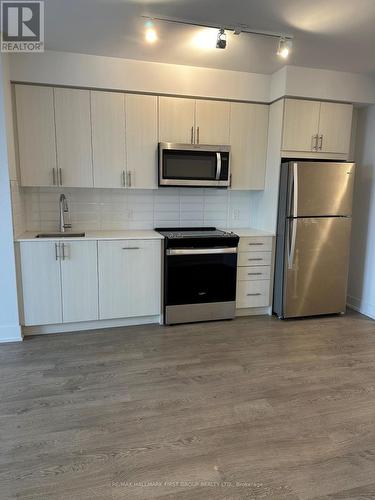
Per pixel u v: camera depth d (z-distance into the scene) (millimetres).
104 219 3840
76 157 3371
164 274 3520
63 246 3188
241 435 1975
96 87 3283
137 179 3561
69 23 2586
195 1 2260
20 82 3133
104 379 2541
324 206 3637
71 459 1779
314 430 2027
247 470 1727
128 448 1863
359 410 2223
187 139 3619
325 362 2842
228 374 2633
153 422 2076
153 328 3500
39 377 2557
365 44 2910
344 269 3855
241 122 3754
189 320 3631
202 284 3605
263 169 3920
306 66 3459
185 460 1784
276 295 3863
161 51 3105
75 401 2271
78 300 3311
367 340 3287
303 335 3385
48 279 3201
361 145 4074
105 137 3418
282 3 2270
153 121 3510
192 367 2730
